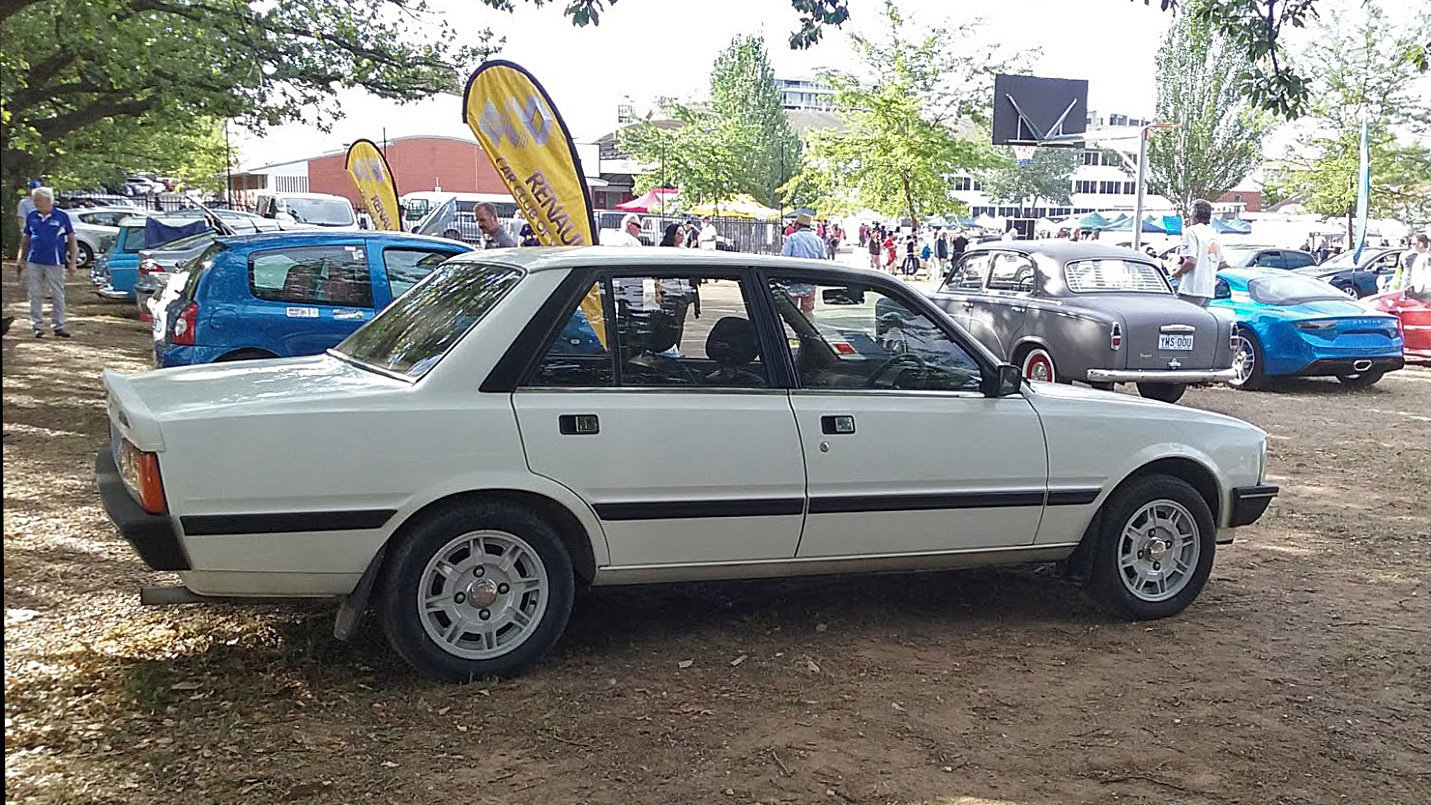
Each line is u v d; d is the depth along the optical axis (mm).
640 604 5574
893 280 5160
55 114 20406
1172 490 5559
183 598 4285
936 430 5031
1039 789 3850
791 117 91000
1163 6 8461
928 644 5203
